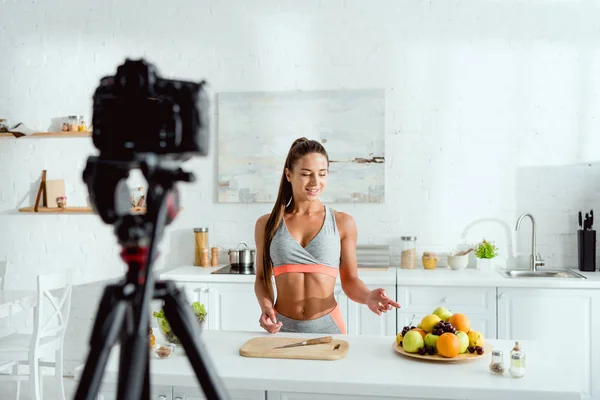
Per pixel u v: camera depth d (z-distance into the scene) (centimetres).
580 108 402
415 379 168
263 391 175
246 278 377
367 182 416
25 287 450
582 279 357
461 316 196
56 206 438
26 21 446
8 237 451
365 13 416
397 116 416
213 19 431
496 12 407
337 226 246
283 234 241
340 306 371
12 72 448
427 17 412
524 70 405
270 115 424
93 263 445
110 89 77
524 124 407
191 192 435
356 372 175
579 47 401
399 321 366
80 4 442
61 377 361
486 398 160
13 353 343
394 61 415
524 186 407
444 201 413
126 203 78
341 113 417
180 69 435
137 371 67
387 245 403
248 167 427
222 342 212
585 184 402
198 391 180
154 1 436
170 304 74
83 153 444
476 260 409
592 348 352
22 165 448
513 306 358
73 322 446
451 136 412
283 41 425
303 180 233
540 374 172
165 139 76
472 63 409
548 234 406
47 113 446
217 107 430
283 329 239
